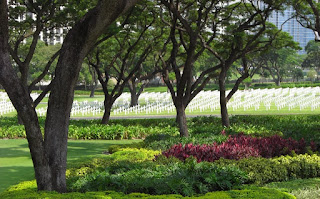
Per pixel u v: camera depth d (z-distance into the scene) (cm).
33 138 871
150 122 2895
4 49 834
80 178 1050
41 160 886
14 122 2930
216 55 2236
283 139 1647
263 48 2566
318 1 2431
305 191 948
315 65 10831
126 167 1169
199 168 1071
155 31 2994
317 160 1268
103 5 864
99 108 4706
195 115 3809
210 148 1365
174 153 1347
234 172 1060
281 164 1204
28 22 2428
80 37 888
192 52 1888
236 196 859
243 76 2397
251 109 4244
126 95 6944
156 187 962
